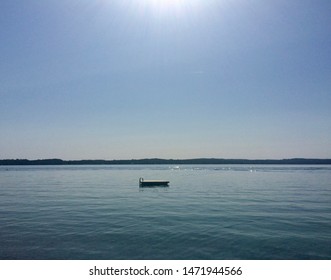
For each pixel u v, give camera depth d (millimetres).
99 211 26156
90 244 15844
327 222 21016
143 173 123188
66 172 134750
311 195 38562
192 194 40562
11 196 38500
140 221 21484
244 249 15023
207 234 17688
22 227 19688
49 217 23281
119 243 16047
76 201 33219
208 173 121500
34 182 67125
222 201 32719
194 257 14062
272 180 72188
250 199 34594
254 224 20391
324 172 122812
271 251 14734
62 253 14539
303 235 17391
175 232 18172
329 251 14680
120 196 38281
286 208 27516
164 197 36969
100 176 97250
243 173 119000
